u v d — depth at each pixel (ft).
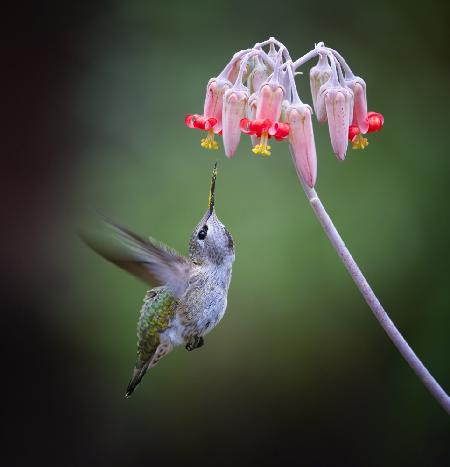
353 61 38.63
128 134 38.91
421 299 35.40
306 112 16.42
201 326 21.27
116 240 20.88
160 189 36.96
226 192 36.11
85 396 41.29
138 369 21.93
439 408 35.27
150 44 39.99
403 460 36.17
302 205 35.68
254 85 17.31
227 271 21.35
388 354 36.47
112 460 40.47
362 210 35.50
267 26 39.50
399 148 36.60
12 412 41.88
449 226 35.50
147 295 22.27
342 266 35.09
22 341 42.34
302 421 38.34
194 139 37.76
